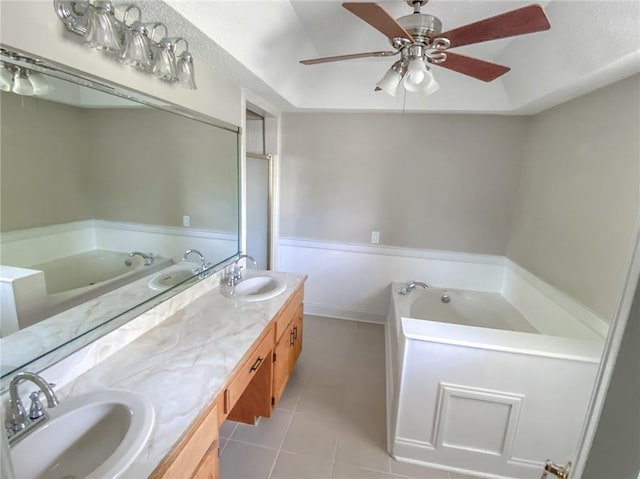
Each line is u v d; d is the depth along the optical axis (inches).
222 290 84.8
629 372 20.2
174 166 72.3
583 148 82.7
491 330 73.1
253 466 71.5
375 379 102.2
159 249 70.6
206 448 45.4
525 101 95.7
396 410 73.9
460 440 73.0
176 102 66.4
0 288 42.4
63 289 50.6
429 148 123.6
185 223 77.2
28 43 38.8
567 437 68.8
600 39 59.3
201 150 79.4
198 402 45.1
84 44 45.6
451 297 125.0
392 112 120.2
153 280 69.3
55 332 48.6
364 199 132.3
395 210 130.9
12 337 43.1
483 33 49.3
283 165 135.5
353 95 112.0
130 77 54.4
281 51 81.2
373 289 139.1
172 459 37.0
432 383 71.4
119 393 45.2
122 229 61.4
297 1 65.1
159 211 69.7
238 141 92.7
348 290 141.5
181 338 61.5
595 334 73.3
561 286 88.3
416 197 128.3
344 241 137.5
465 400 70.8
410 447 74.7
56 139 49.2
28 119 45.1
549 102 92.3
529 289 106.3
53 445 38.9
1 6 36.0
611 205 71.2
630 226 65.2
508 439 70.8
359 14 46.4
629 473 20.5
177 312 72.3
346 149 129.5
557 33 66.8
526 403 68.8
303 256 142.5
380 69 105.5
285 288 89.0
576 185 84.5
